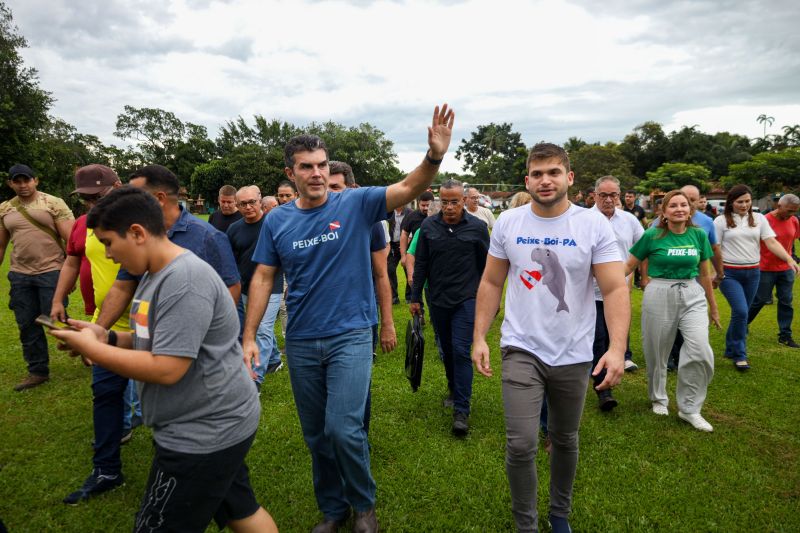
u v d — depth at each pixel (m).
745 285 5.50
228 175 56.12
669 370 5.35
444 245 3.99
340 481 2.74
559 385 2.48
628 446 3.61
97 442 2.98
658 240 4.03
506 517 2.80
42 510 2.85
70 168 33.78
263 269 2.71
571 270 2.46
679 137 70.38
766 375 5.09
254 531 2.12
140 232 1.71
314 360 2.59
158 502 1.79
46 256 4.73
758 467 3.33
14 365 5.34
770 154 48.97
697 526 2.73
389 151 66.62
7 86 26.34
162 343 1.68
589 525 2.73
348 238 2.57
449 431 3.86
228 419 1.84
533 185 2.46
